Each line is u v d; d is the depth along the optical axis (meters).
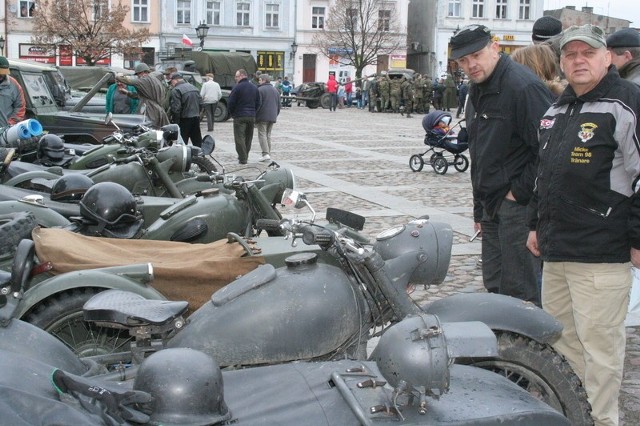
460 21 57.91
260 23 56.97
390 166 16.70
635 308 6.43
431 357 3.00
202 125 28.58
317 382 3.33
